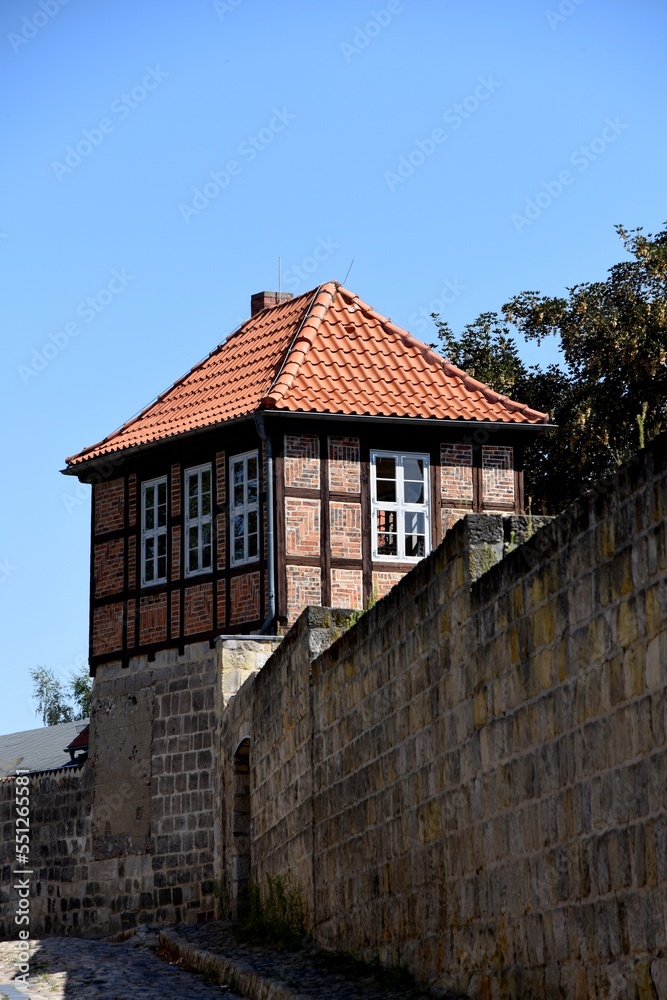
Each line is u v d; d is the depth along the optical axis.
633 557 7.43
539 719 8.67
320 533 22.89
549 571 8.54
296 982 12.11
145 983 14.34
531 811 8.77
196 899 22.47
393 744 11.74
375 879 12.23
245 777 20.41
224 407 23.92
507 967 9.13
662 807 7.06
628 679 7.46
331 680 13.81
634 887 7.34
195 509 23.88
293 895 15.43
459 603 10.14
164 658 23.80
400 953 11.52
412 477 23.69
